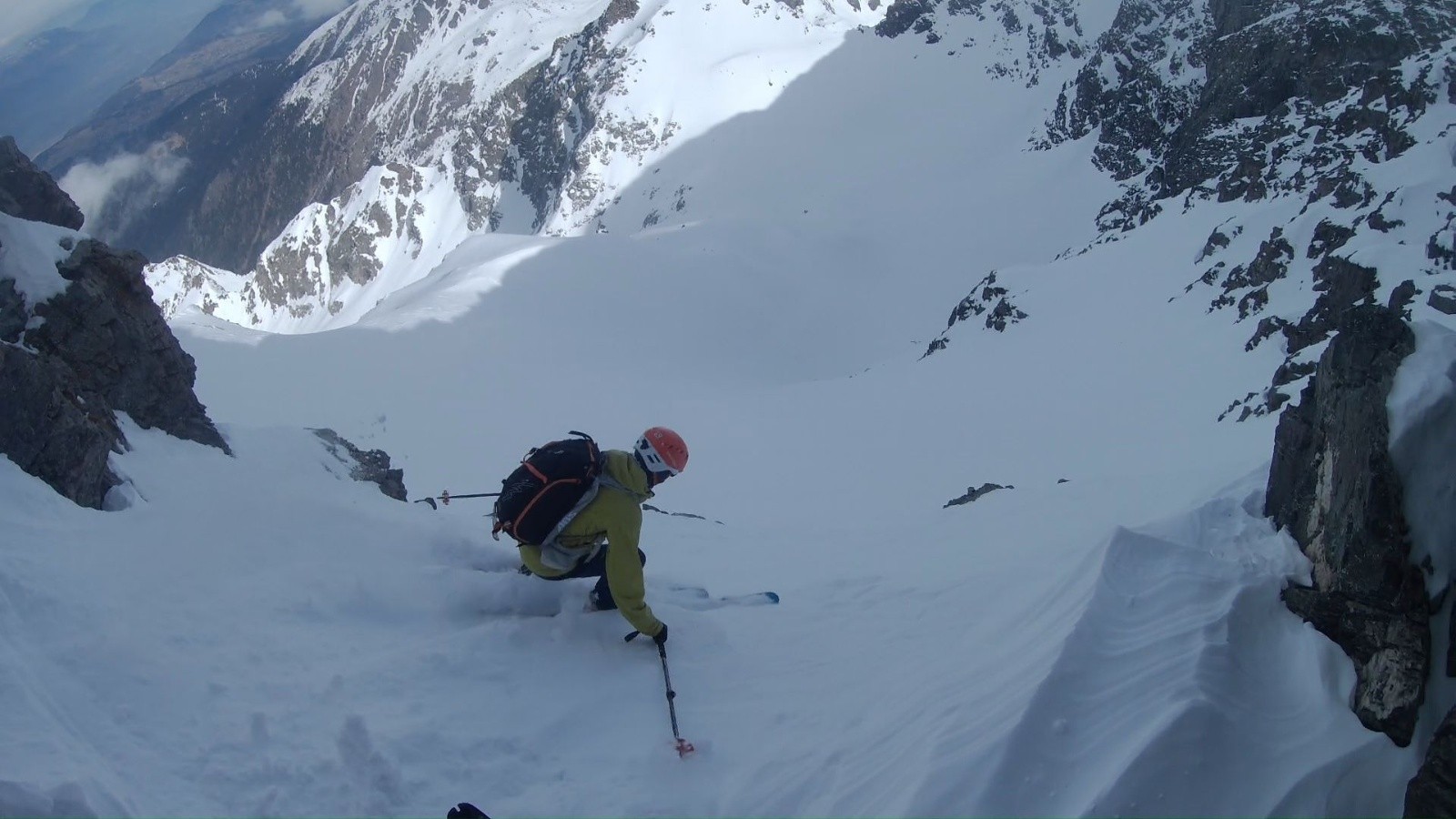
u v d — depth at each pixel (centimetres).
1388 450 473
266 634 579
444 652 577
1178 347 4656
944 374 6197
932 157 18950
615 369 9431
